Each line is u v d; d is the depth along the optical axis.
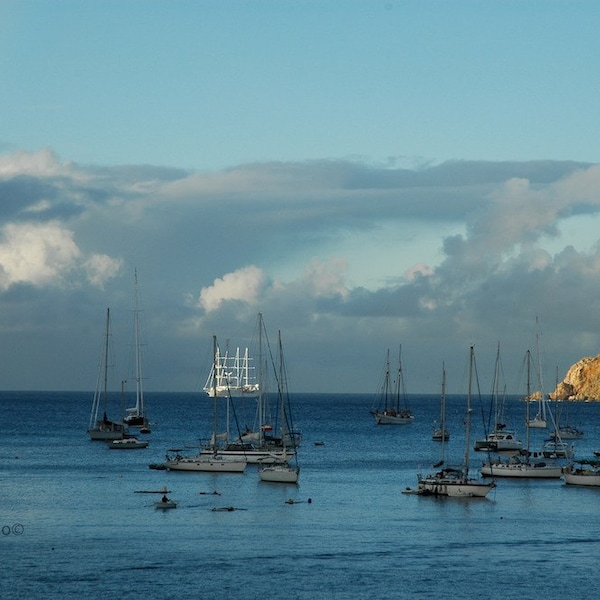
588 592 136.25
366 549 161.25
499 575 144.88
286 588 136.25
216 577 141.38
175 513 194.50
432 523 186.62
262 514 194.50
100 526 178.62
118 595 131.62
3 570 143.75
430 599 132.12
